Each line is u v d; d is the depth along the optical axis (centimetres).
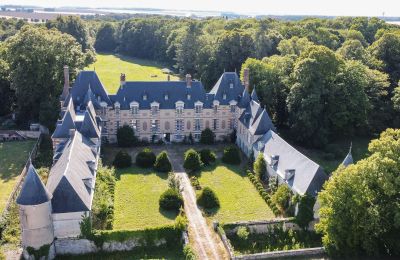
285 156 7444
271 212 6850
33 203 5200
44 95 10706
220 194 7425
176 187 7350
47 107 10106
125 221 6419
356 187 5334
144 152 8581
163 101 9650
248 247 6044
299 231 6362
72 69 11075
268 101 10594
